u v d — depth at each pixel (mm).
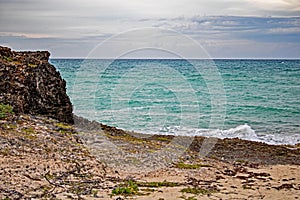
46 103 21484
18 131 17391
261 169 17906
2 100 19938
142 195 12305
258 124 31766
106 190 12375
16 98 20312
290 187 14672
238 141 24453
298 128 30641
